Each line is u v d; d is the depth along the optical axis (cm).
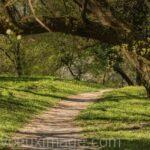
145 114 3703
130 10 2303
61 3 1992
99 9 1855
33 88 5156
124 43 1967
